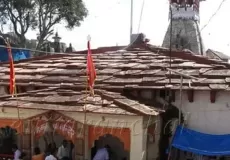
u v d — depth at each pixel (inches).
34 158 542.3
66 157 556.7
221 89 553.6
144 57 714.8
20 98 575.8
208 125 583.2
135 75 626.8
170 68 637.3
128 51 761.6
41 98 568.7
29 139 554.3
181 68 640.4
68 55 781.9
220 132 577.9
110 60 719.7
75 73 672.4
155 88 579.2
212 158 572.1
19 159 551.8
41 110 538.9
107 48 786.8
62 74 674.8
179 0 1518.2
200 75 603.5
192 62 669.9
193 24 1509.6
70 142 596.1
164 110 576.1
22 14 1507.1
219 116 578.9
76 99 548.1
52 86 630.5
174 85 581.0
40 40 1556.3
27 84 651.5
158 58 705.0
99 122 523.2
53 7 1544.0
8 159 592.7
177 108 593.3
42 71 695.1
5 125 567.5
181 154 587.2
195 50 1486.2
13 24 1517.0
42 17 1549.0
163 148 579.2
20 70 720.3
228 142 541.6
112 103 537.0
